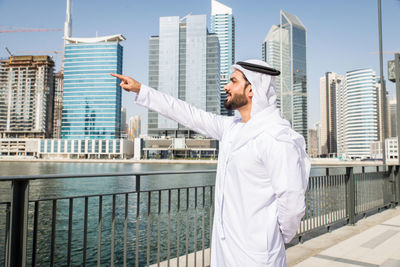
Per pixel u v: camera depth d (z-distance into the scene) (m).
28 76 191.12
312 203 5.05
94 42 167.25
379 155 167.00
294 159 1.30
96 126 164.38
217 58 151.25
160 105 1.84
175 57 150.75
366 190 6.75
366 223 6.16
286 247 4.55
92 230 18.14
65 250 13.78
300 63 194.38
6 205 2.07
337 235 5.26
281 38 197.12
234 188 1.42
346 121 194.25
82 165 126.81
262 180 1.37
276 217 1.38
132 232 16.84
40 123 188.12
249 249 1.35
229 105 1.64
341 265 3.77
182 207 22.47
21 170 86.50
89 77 165.88
